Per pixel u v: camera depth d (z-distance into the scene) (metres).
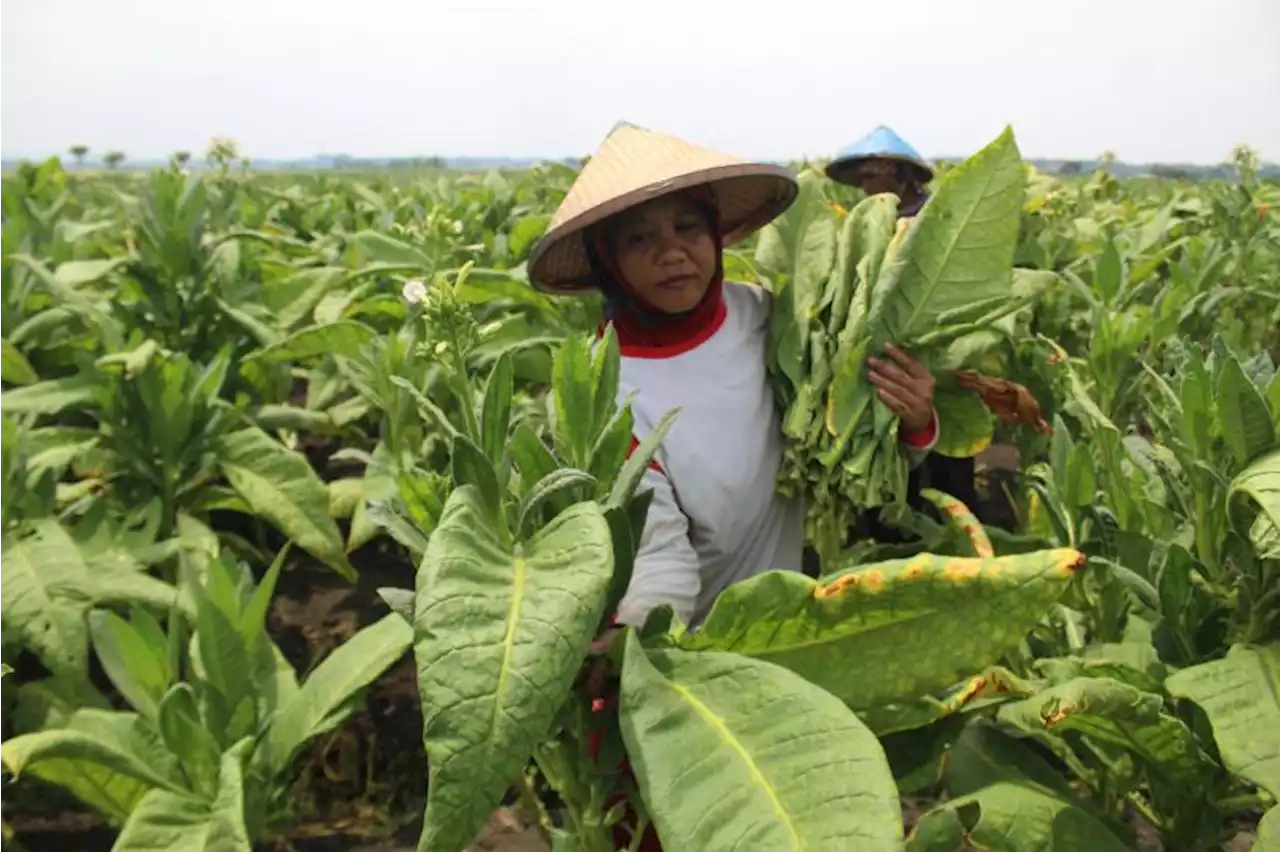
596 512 1.25
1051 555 1.29
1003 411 2.14
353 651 2.25
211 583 2.21
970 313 1.83
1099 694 1.54
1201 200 8.80
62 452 3.23
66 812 2.57
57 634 2.41
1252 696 1.59
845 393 1.83
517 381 3.77
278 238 6.18
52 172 7.32
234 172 8.41
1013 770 1.82
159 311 4.14
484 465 1.30
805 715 1.17
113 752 1.95
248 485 3.23
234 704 2.15
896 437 1.94
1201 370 1.77
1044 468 2.62
